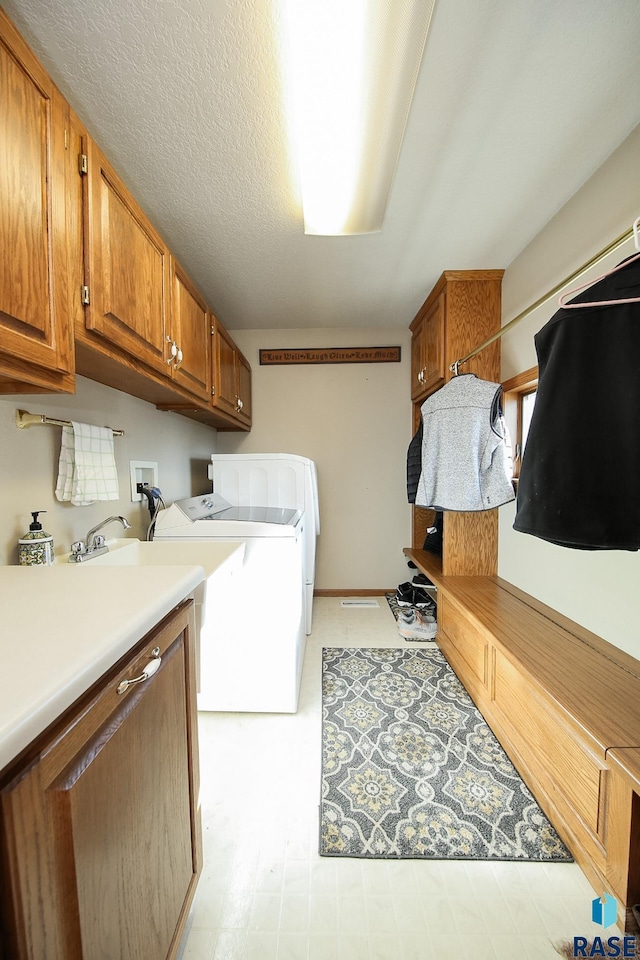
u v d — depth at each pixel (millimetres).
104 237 996
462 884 1046
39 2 845
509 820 1229
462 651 2016
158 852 732
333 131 1160
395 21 856
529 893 1023
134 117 1150
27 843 427
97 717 554
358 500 3279
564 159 1363
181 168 1366
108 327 1020
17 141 711
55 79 1028
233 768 1446
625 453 944
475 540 2303
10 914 410
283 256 1992
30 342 745
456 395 2096
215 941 920
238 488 2574
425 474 2240
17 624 625
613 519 968
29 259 744
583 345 1011
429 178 1438
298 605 1884
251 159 1323
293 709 1758
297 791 1342
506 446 1996
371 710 1785
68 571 917
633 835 906
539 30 921
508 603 1841
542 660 1312
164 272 1401
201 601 1239
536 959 881
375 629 2678
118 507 1694
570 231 1582
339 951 899
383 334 3182
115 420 1671
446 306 2230
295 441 3254
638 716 1035
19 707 418
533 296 1872
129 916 622
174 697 812
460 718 1726
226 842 1165
